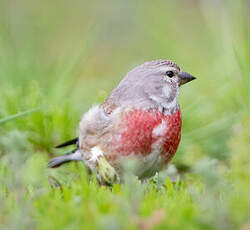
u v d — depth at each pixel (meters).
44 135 10.12
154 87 8.28
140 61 15.19
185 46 15.26
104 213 5.75
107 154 8.05
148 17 15.72
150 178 8.30
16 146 5.50
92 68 17.23
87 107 10.99
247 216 5.51
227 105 12.03
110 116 8.02
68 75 11.62
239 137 7.46
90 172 8.99
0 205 6.03
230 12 14.17
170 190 7.04
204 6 15.33
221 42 14.26
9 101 10.29
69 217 5.58
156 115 8.09
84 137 8.26
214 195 5.99
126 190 6.21
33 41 13.08
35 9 18.95
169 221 5.36
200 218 5.32
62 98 11.02
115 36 18.81
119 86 8.47
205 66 14.29
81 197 6.32
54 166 9.02
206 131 10.82
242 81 11.66
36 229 5.45
